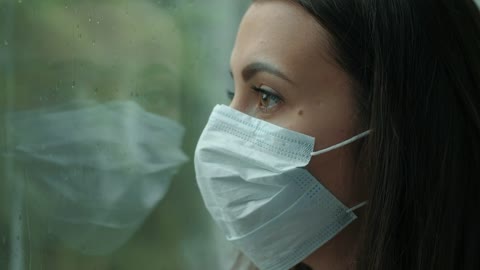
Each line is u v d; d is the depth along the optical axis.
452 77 1.21
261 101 1.26
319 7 1.17
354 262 1.21
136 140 1.87
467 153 1.21
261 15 1.23
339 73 1.18
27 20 1.51
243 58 1.24
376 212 1.15
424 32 1.19
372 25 1.17
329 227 1.23
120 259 1.83
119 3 1.79
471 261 1.19
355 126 1.19
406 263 1.16
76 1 1.64
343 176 1.20
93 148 1.72
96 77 1.73
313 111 1.20
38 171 1.54
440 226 1.17
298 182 1.21
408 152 1.16
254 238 1.27
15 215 1.48
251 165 1.25
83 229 1.69
